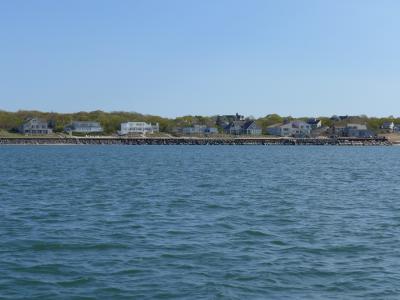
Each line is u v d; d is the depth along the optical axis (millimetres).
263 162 105438
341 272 21891
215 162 104750
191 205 41281
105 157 125875
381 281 20734
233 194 48875
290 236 28906
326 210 38906
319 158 124375
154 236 28719
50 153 147875
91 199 45156
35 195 48219
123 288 19734
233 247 26188
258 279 20875
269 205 41500
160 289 19625
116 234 29250
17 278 20875
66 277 21047
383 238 28484
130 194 48844
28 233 29531
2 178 66438
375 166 94875
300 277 21188
